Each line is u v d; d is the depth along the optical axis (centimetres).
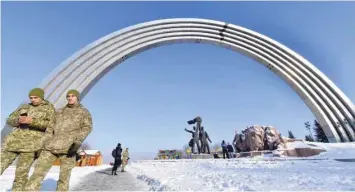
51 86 3816
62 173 447
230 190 498
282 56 4978
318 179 633
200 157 3303
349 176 685
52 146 435
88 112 476
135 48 4519
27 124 439
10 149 431
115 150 1283
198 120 3631
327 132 4625
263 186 523
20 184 433
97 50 4278
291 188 488
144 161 3381
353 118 4484
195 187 554
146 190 659
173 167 1588
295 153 2502
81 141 443
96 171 1554
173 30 4838
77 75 4003
